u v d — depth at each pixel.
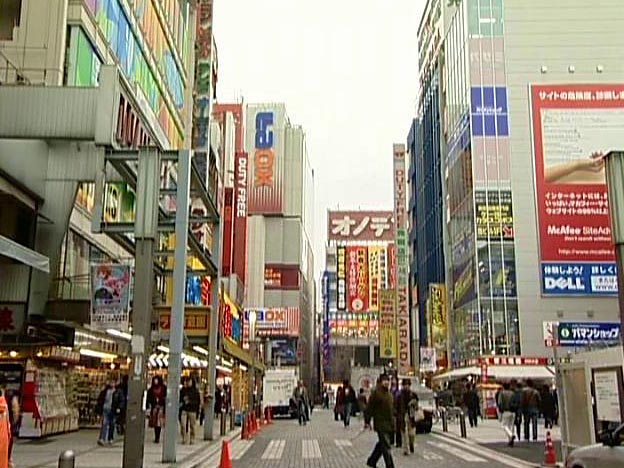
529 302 54.09
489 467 16.56
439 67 71.94
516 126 56.91
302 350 121.19
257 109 121.56
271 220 118.44
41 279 19.97
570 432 15.90
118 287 15.75
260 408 39.59
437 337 65.38
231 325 38.91
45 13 22.39
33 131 17.81
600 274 54.44
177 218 18.48
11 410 14.23
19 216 19.97
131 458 14.61
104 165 17.47
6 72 21.59
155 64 34.34
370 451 20.75
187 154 18.83
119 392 20.27
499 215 55.53
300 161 123.12
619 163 15.31
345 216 152.88
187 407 22.12
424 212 80.75
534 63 57.75
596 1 58.41
